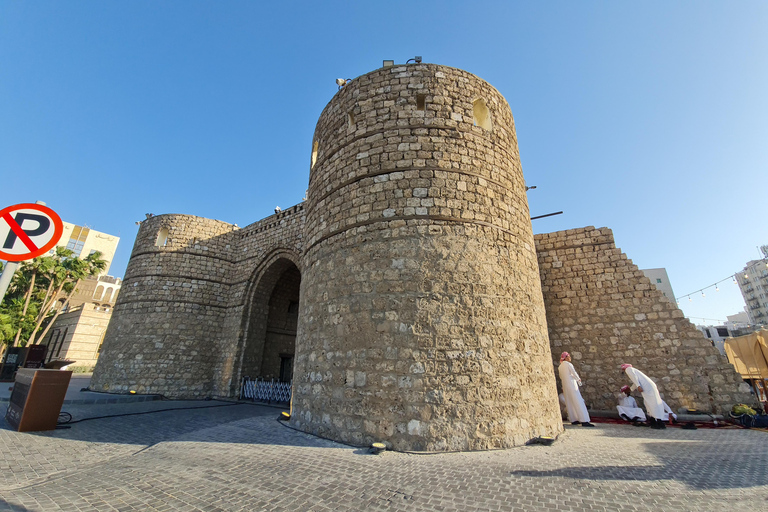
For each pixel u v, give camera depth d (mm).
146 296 21047
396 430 7684
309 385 9617
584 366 13609
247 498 4926
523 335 9266
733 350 14641
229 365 19984
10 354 27000
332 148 11516
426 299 8531
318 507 4613
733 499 4539
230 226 23750
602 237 14742
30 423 9180
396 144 10172
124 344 20297
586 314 14125
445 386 7906
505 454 7129
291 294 23500
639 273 13898
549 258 15234
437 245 9023
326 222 10781
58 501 4812
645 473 5684
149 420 11820
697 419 11453
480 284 8953
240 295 21531
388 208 9570
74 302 50125
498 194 10305
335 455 7059
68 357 39469
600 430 10008
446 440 7520
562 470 5930
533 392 8922
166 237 22344
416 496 4906
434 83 10859
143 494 5090
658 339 13023
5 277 4410
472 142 10445
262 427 9891
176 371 19828
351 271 9484
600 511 4305
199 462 6605
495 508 4461
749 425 10445
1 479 5711
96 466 6660
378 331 8539
